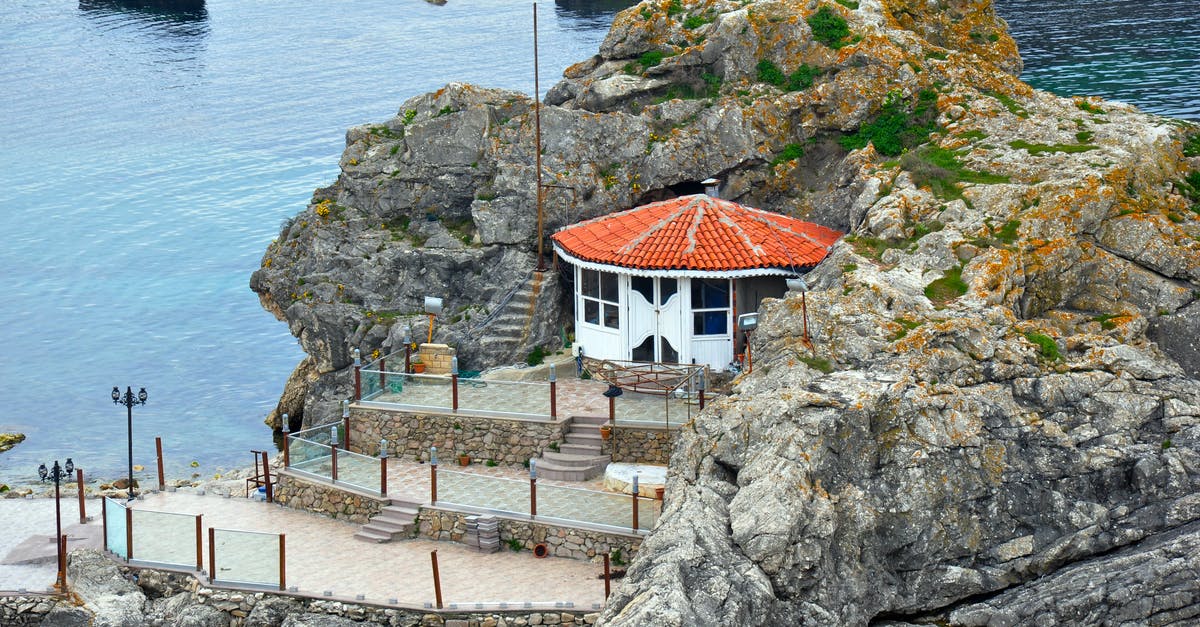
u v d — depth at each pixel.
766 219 79.62
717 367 77.12
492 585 66.44
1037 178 74.44
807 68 85.75
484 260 85.56
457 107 87.94
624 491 69.88
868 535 62.00
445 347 82.56
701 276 75.06
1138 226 70.75
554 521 69.19
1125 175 72.88
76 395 112.38
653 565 58.88
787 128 85.12
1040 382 64.69
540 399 75.31
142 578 70.75
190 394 111.94
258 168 163.75
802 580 60.03
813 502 60.91
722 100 85.75
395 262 86.88
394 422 78.19
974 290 68.31
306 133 174.00
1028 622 61.16
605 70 90.69
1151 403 64.69
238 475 89.62
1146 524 62.81
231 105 189.62
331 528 74.12
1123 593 60.53
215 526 74.88
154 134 179.88
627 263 75.94
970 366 65.06
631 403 73.81
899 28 87.81
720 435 64.31
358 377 79.62
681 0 91.44
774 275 75.69
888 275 69.62
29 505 80.94
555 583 66.38
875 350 65.94
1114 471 63.50
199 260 140.50
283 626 65.88
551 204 85.12
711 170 85.00
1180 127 78.38
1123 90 116.12
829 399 62.78
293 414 99.50
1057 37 137.75
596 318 80.12
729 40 87.25
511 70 186.50
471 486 71.31
